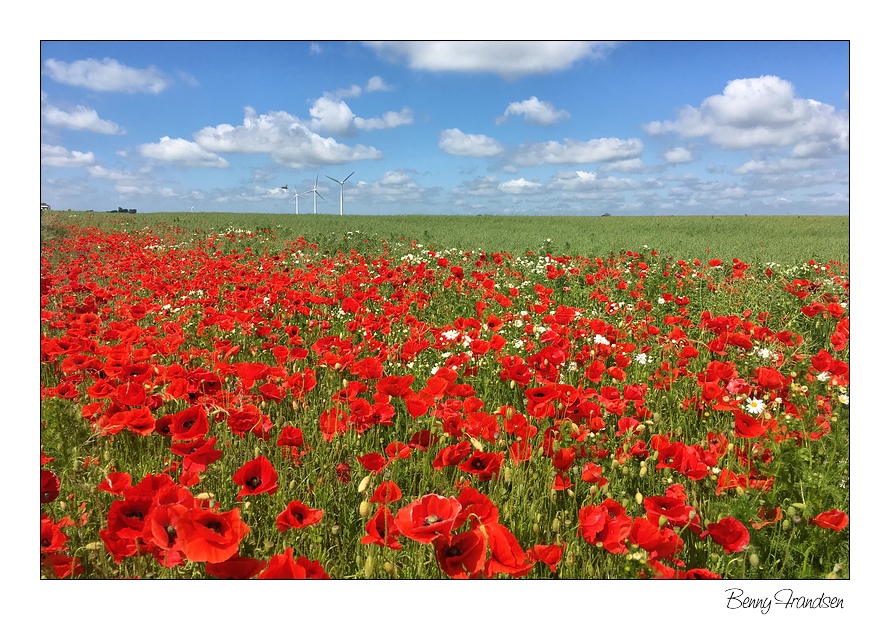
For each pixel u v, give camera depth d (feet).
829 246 83.87
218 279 31.78
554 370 13.17
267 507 10.75
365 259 49.24
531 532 10.18
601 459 12.53
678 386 17.22
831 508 10.68
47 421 13.21
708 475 10.97
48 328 23.35
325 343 16.79
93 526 10.11
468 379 17.71
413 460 12.77
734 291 35.19
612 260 46.16
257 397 13.65
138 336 17.93
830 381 14.42
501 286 36.96
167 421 10.42
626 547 9.05
